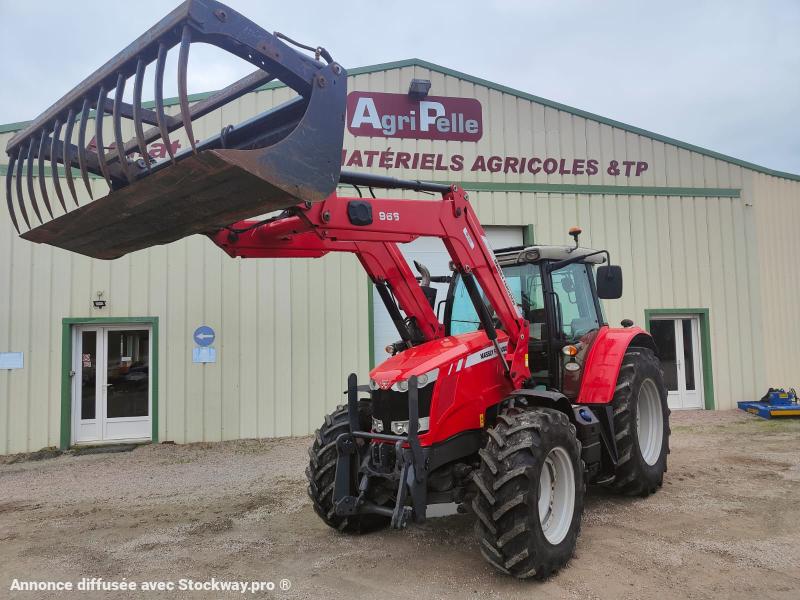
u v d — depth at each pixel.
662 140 10.97
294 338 9.30
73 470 7.46
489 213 10.20
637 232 10.77
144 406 9.17
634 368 5.27
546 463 3.86
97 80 2.82
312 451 4.56
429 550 4.16
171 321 9.05
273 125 3.09
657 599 3.31
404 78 9.92
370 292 9.54
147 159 2.59
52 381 8.80
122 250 3.50
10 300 8.77
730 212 11.21
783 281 11.43
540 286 5.11
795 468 6.26
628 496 5.29
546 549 3.53
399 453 3.63
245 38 2.51
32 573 3.98
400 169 9.87
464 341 4.30
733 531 4.36
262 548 4.33
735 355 11.00
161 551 4.34
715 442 7.80
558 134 10.53
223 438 9.02
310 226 3.54
